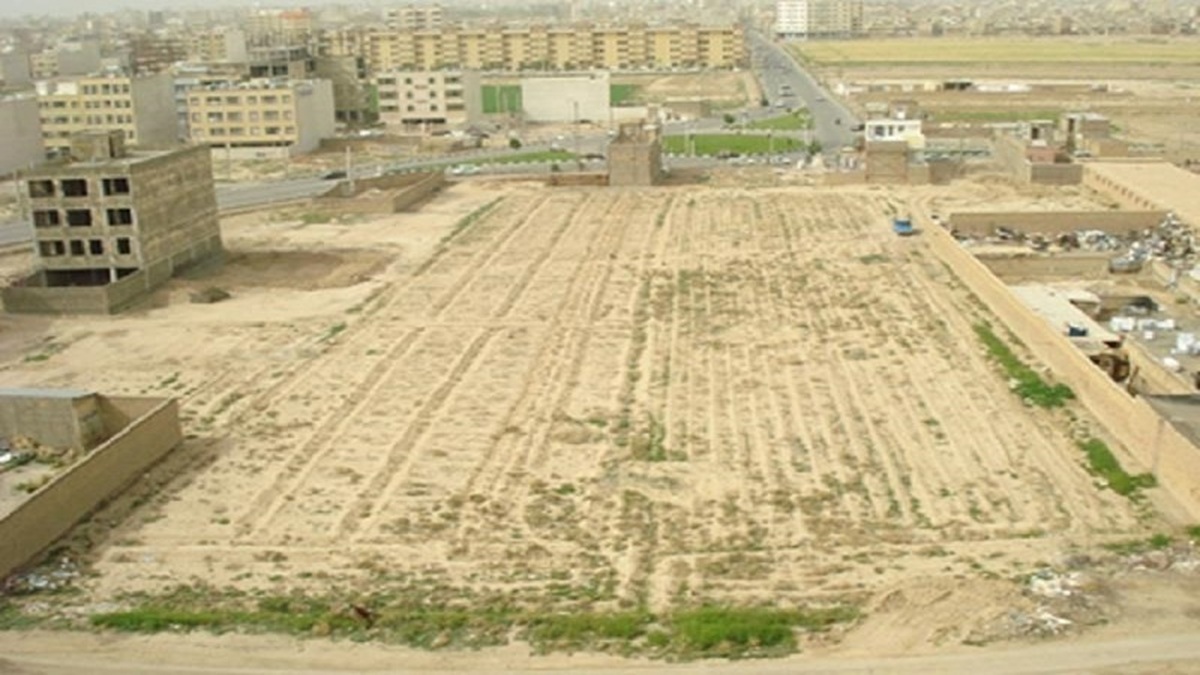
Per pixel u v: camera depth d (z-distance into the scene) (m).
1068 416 54.19
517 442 52.97
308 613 37.50
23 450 51.75
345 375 62.81
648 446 52.16
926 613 35.38
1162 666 31.67
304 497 47.41
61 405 51.59
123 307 77.00
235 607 38.12
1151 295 73.81
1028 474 48.09
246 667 33.69
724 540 42.84
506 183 128.75
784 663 32.78
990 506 45.16
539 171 136.00
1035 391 57.38
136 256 79.19
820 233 97.19
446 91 187.75
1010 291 69.38
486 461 50.84
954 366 61.97
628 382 60.84
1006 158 127.62
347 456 51.69
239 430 55.06
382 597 38.69
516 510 45.84
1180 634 33.41
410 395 59.50
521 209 112.44
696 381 60.81
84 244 79.00
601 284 81.69
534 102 195.38
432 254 92.81
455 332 70.62
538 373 62.59
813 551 41.69
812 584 38.88
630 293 79.06
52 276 79.94
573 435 53.56
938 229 88.88
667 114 189.62
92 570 41.25
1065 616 34.62
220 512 46.03
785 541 42.62
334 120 177.00
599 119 193.62
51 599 38.94
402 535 43.81
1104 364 58.34
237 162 151.25
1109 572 38.44
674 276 83.50
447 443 53.00
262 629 36.16
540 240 97.44
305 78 176.88
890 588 37.75
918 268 83.88
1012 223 92.56
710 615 35.91
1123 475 47.22
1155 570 38.34
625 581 39.59
